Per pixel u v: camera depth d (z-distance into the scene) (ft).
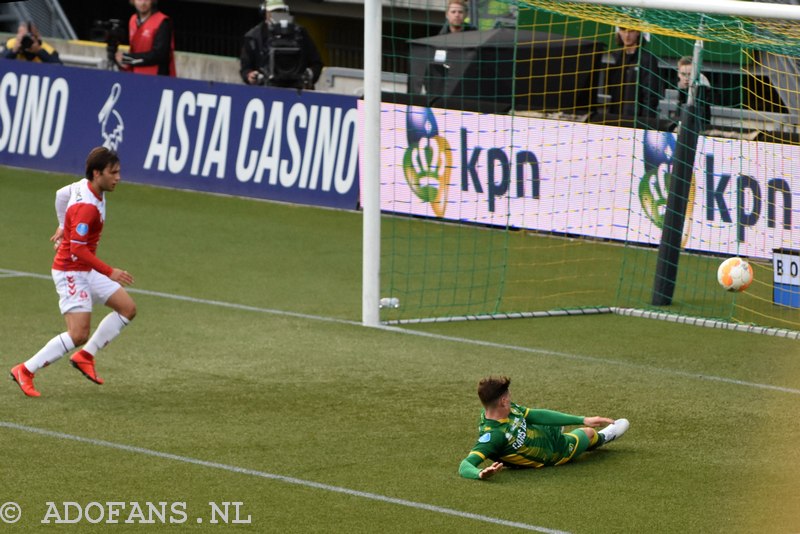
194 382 108.78
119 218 184.55
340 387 107.96
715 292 149.28
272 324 130.82
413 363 116.57
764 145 155.94
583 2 126.52
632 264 163.84
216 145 201.46
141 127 207.41
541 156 175.83
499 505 80.02
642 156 167.63
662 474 86.74
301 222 184.85
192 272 154.40
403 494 81.87
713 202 160.45
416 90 186.50
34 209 189.57
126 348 119.85
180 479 84.28
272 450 90.84
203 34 313.12
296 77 202.18
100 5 329.72
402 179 186.19
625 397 106.42
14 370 103.19
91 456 88.74
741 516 78.48
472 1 200.64
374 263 130.82
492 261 165.07
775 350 124.16
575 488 83.56
